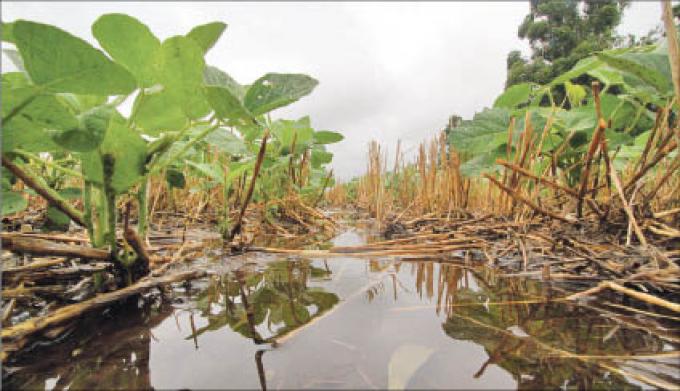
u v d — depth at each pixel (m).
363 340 0.64
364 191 4.82
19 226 1.72
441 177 2.56
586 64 1.40
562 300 0.87
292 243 1.91
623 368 0.54
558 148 1.61
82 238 1.25
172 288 0.99
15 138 0.76
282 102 0.99
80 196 1.21
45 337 0.65
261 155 1.52
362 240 2.01
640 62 1.10
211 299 0.90
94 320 0.76
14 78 0.98
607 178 1.31
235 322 0.74
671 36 0.82
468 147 1.71
